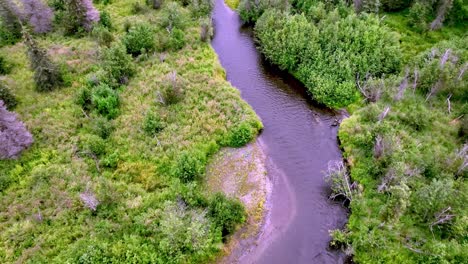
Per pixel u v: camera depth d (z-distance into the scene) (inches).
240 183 1440.7
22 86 1771.7
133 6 2397.9
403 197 1170.6
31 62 1721.2
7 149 1401.3
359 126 1551.4
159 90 1759.4
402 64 1804.9
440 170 1310.3
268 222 1322.6
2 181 1326.3
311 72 1851.6
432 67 1641.2
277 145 1614.2
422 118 1509.6
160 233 1182.3
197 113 1660.9
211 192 1396.4
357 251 1190.9
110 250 1109.7
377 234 1189.7
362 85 1774.1
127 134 1553.9
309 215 1349.7
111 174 1386.6
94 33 2078.0
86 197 1228.5
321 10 2095.2
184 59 2009.1
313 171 1503.4
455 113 1563.7
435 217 1166.3
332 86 1760.6
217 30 2385.6
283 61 1975.9
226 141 1571.1
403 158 1331.2
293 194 1419.8
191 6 2423.7
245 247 1251.2
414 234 1167.6
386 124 1465.3
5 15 2055.9
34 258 1120.8
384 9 2213.3
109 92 1674.5
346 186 1363.2
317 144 1615.4
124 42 2000.5
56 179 1337.4
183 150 1487.5
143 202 1289.4
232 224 1255.5
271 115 1766.7
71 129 1556.3
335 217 1334.9
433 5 2059.5
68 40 2103.8
